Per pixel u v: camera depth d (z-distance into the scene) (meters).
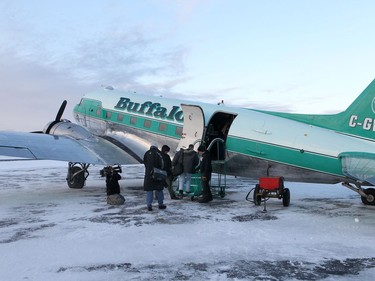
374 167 7.99
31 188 12.53
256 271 4.31
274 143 9.34
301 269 4.37
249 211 8.07
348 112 8.87
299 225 6.62
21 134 10.74
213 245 5.36
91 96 14.44
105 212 7.91
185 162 9.56
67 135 11.79
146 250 5.11
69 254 4.93
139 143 12.12
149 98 12.59
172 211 8.05
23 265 4.50
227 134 10.09
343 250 5.10
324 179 9.01
